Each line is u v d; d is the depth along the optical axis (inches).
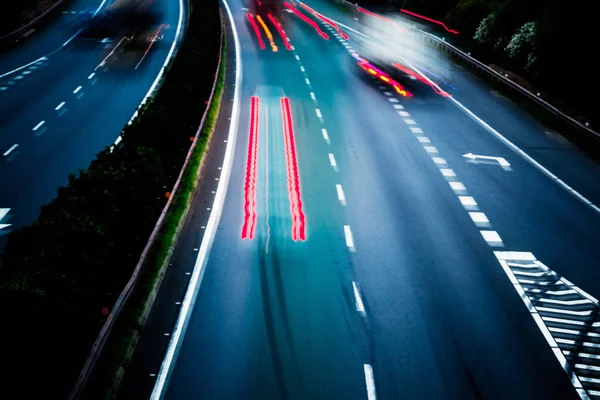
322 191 1016.9
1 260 757.9
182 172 990.4
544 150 1268.5
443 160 1190.9
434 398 547.2
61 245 673.6
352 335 634.2
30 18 2778.1
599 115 1456.7
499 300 709.3
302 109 1524.4
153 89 1654.8
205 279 735.1
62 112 1444.4
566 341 636.7
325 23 2989.7
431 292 721.6
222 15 3134.8
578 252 835.4
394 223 905.5
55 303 594.2
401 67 2065.7
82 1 3294.8
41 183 1028.5
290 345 615.2
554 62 1646.2
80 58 2049.7
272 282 733.9
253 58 2135.8
